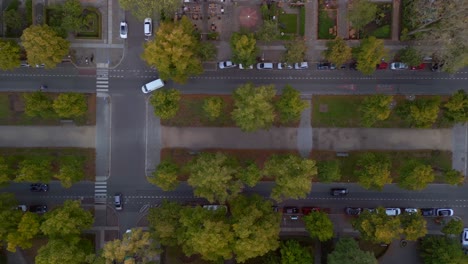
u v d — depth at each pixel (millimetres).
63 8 93438
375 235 89188
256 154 101438
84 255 89250
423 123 94438
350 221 102125
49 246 87562
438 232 102312
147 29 97688
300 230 102062
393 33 100125
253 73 100562
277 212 94562
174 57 84875
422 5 91062
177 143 101062
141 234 89500
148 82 99375
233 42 89562
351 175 102000
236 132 101062
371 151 101750
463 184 102250
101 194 100938
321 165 93750
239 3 99250
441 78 101125
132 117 100625
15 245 88375
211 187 86375
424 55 96000
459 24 84750
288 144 101500
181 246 100750
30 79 99125
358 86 101000
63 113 90000
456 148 102062
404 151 101875
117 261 87875
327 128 101438
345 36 100125
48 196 100750
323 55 95500
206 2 98938
